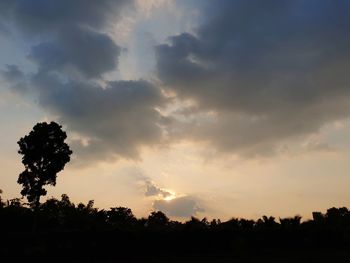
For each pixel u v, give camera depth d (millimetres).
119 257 35219
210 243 38156
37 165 49219
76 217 56969
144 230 37625
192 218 40531
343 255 35062
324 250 37781
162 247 37125
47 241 34344
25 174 48844
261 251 37812
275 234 39688
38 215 49031
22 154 49219
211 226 41062
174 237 37781
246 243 38094
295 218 42469
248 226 41594
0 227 46938
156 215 63344
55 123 50500
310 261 33062
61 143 50156
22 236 33938
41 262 32438
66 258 33531
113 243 35938
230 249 37906
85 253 34406
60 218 56500
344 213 53625
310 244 39219
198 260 34344
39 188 48812
